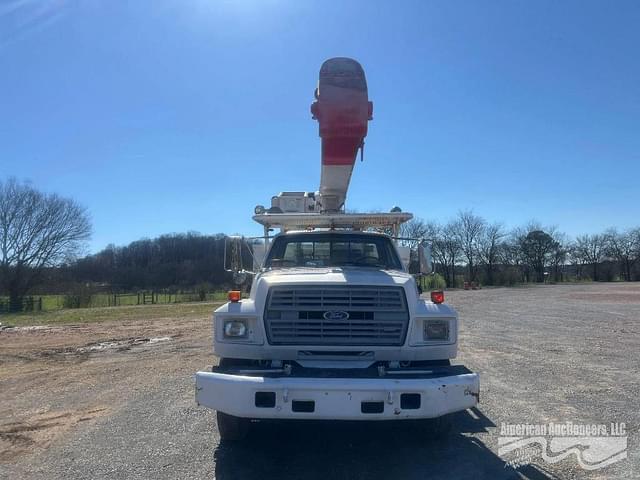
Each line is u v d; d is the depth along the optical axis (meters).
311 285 5.49
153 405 7.67
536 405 7.32
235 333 5.53
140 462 5.37
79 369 10.89
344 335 5.43
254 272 7.32
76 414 7.27
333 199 8.17
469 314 22.91
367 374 5.12
